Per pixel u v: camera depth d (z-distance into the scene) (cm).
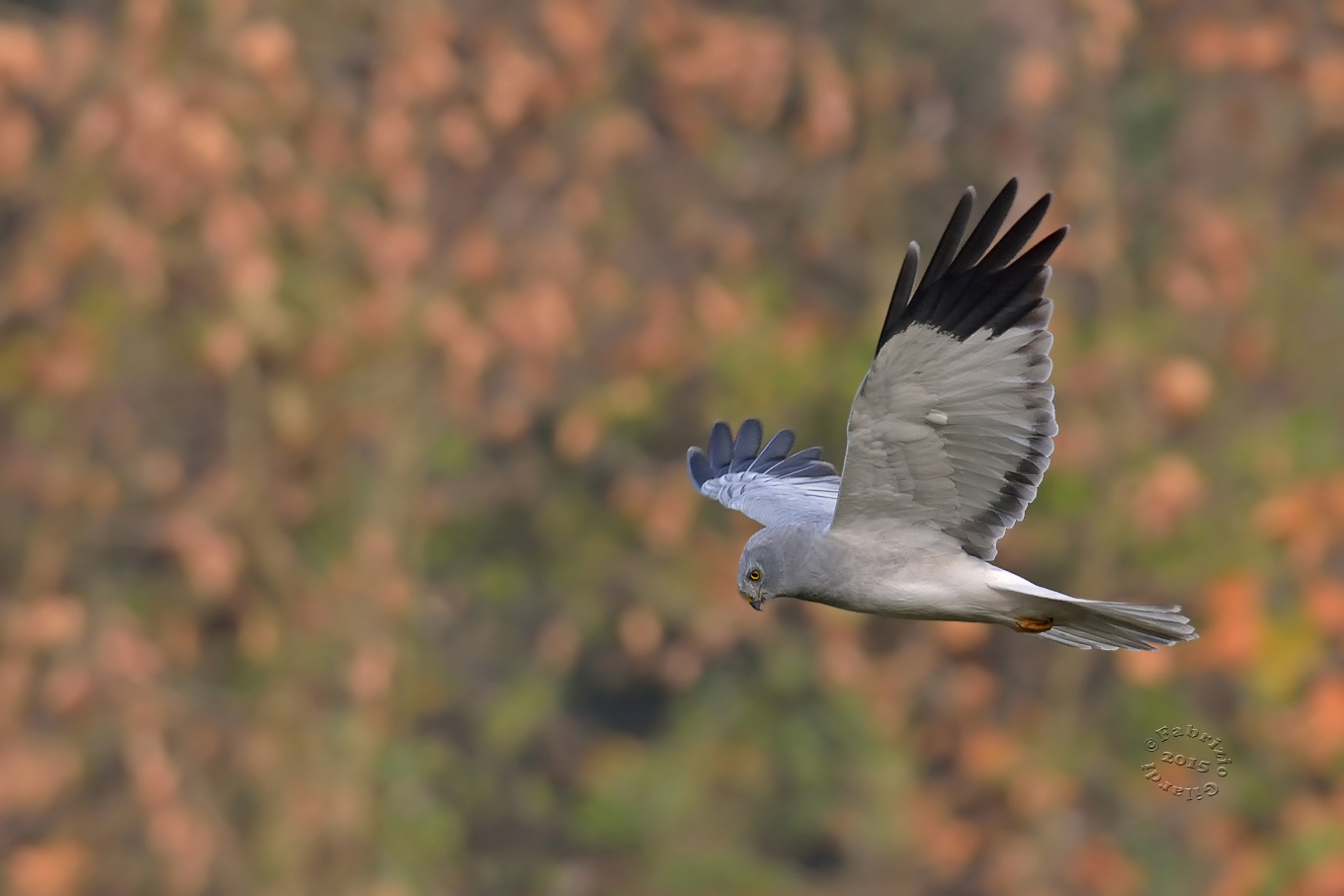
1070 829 1745
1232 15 1867
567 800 1944
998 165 1855
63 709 1695
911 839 1786
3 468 1777
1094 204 1794
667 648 2012
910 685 1820
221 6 1752
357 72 1883
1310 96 1828
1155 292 1869
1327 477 1662
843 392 1781
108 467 1795
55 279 1728
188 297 1791
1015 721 1842
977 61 1944
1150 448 1756
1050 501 1758
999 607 748
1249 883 1628
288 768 1725
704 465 973
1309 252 1853
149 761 1691
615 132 1819
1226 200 1873
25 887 1683
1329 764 1614
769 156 1953
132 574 1833
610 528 1894
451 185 1855
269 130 1752
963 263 696
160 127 1673
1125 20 1780
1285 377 1817
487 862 1891
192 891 1689
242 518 1745
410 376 1761
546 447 1953
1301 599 1641
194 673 1856
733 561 1823
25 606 1728
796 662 1842
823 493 927
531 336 1750
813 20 1952
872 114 1903
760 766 1841
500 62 1795
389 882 1723
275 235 1767
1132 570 1761
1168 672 1648
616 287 1831
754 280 1891
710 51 1847
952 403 717
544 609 1973
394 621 1756
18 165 1747
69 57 1773
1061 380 1770
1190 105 1917
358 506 1811
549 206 1862
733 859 1800
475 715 1919
